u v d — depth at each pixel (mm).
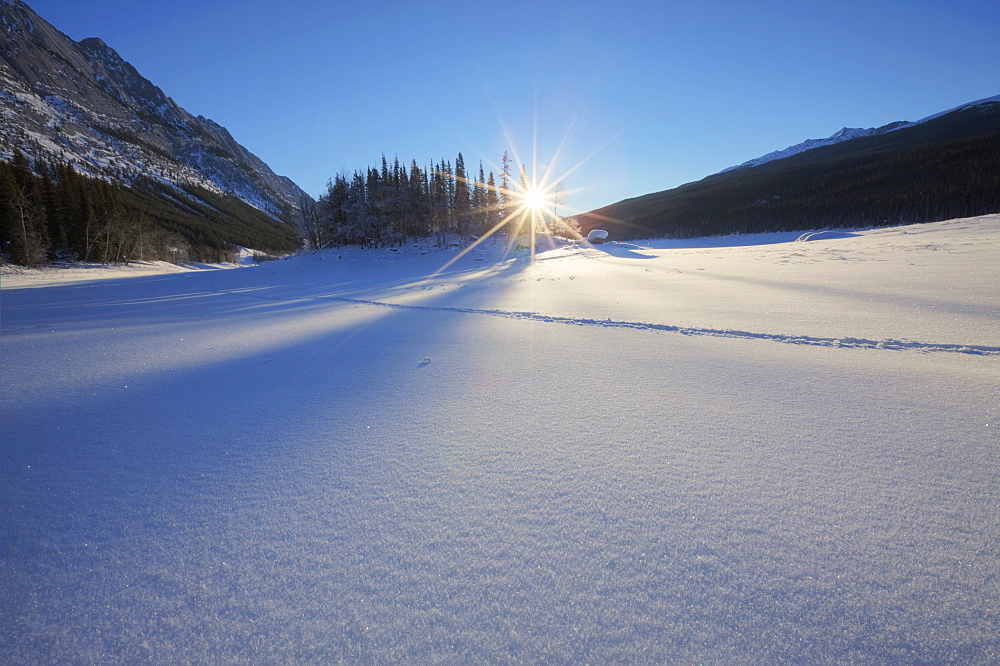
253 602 1285
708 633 1142
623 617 1194
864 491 1685
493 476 1931
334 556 1452
